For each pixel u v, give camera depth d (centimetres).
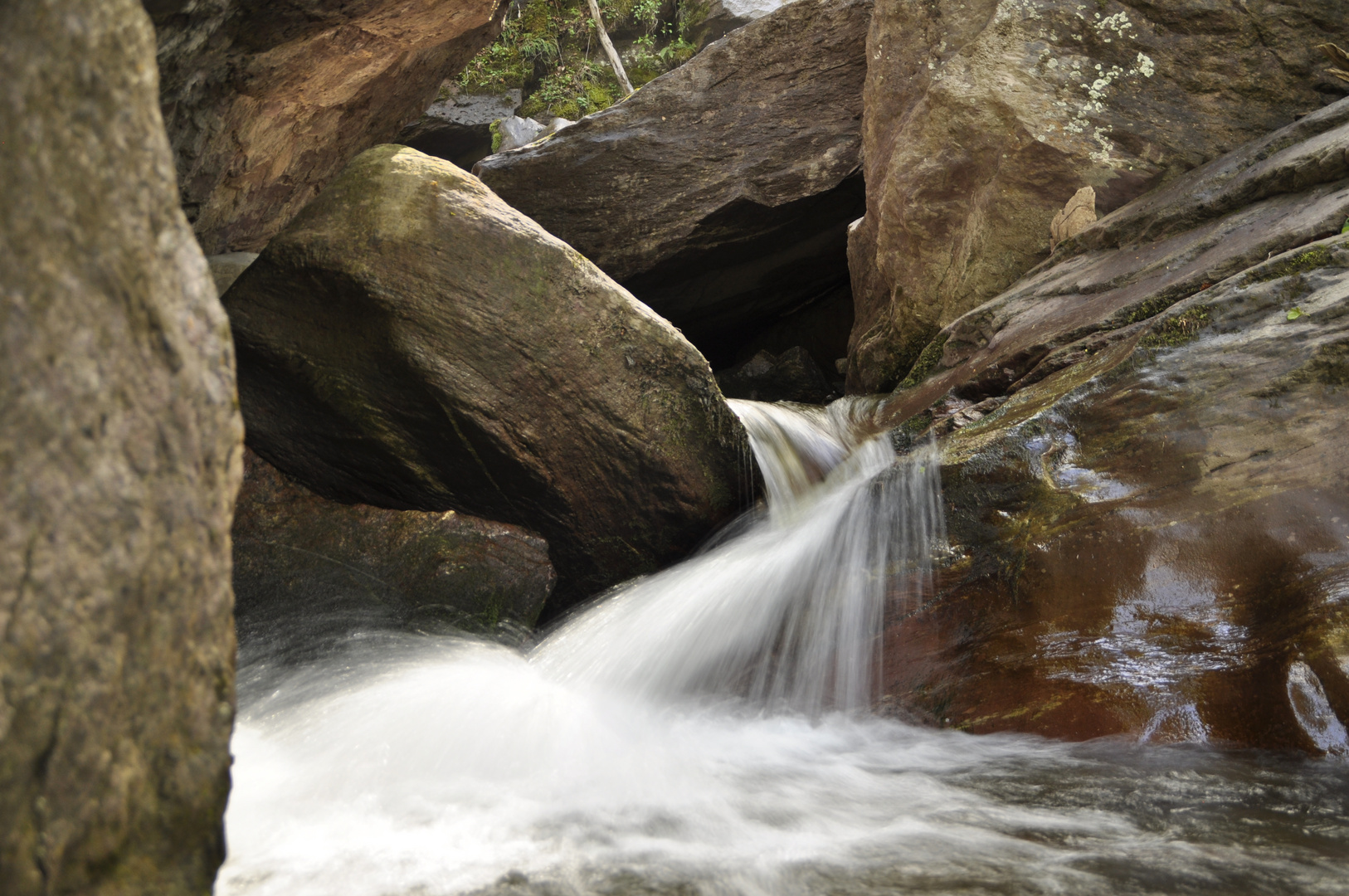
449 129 1361
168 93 437
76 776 135
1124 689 321
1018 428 423
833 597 418
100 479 139
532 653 467
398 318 441
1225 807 259
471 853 252
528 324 458
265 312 461
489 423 459
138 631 144
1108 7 669
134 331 147
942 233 722
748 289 1059
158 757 147
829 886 224
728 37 1002
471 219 449
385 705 380
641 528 512
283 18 434
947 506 417
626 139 998
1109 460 392
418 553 489
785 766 327
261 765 328
